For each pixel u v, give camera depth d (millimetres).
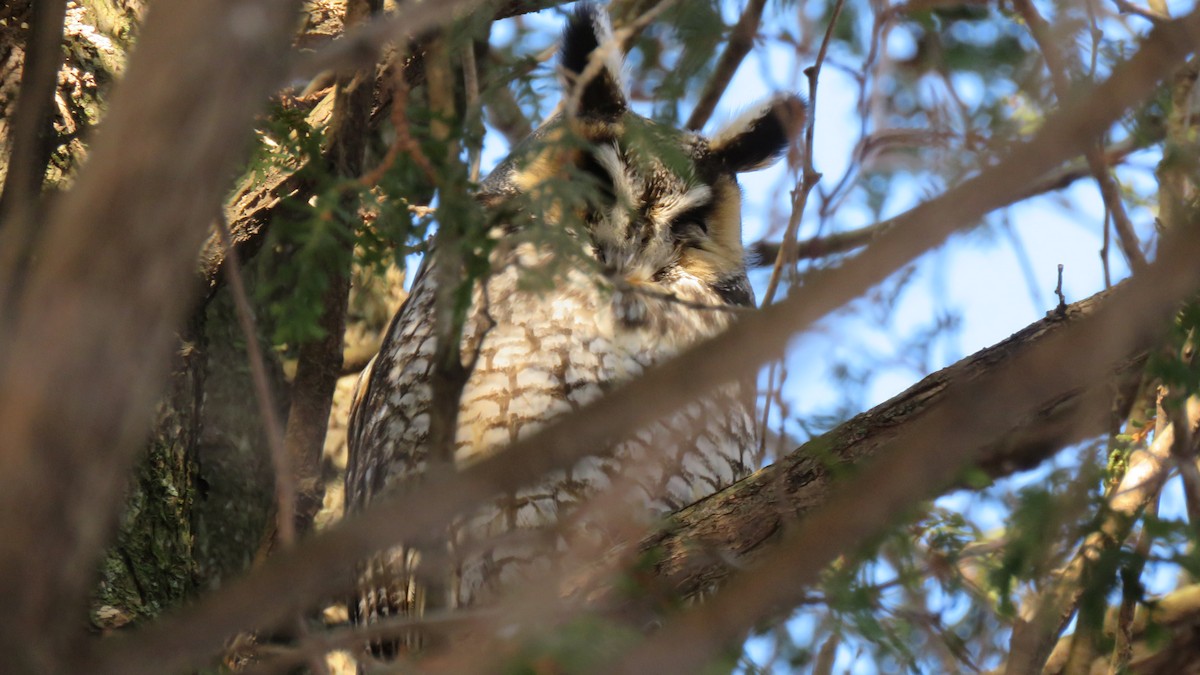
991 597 5215
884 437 5324
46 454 1867
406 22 2684
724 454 7121
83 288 1893
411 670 3268
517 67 4656
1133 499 5121
